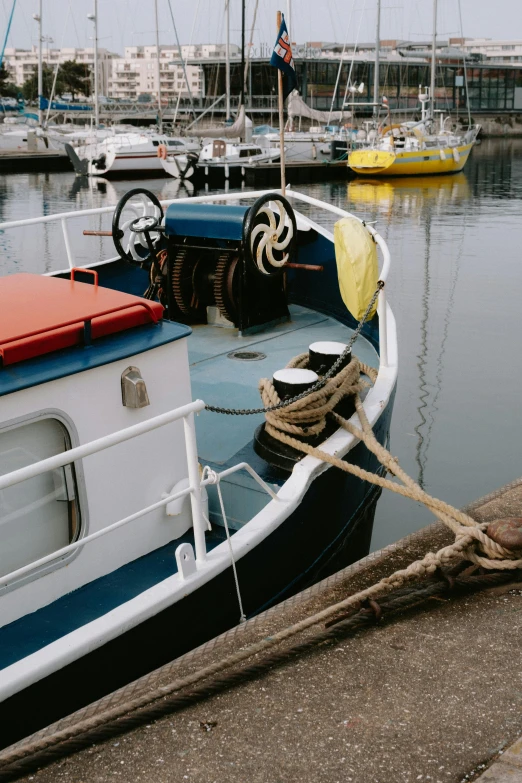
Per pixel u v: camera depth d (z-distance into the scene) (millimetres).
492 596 3359
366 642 3053
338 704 2715
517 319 12938
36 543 3268
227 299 6652
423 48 78125
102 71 110812
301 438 4430
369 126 49000
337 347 5012
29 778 2439
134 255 6992
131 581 3527
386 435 5770
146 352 3525
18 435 3148
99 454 3412
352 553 5195
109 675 3109
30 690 2854
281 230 6605
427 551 3770
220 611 3566
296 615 3293
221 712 2695
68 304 3609
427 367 10500
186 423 3197
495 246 20469
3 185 41031
